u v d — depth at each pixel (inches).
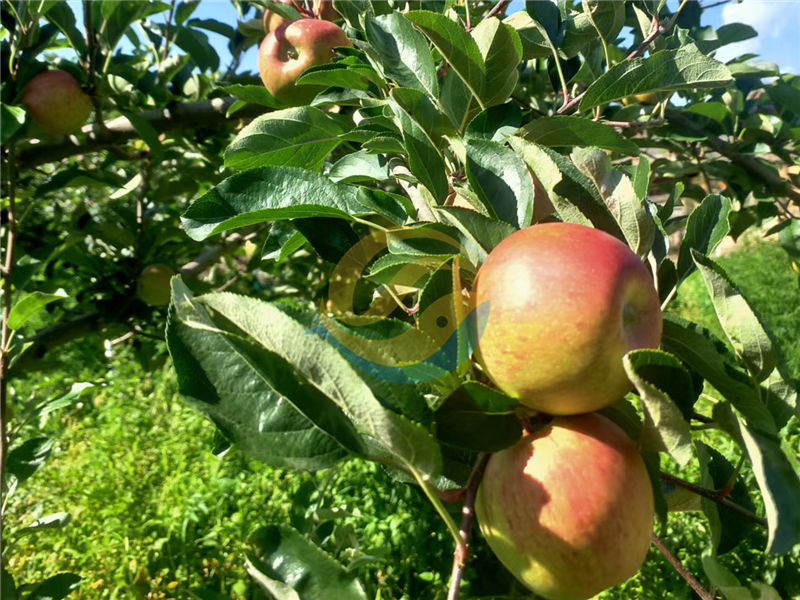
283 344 8.1
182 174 41.7
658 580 33.2
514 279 8.9
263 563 10.8
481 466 10.2
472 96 15.5
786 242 36.9
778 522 8.3
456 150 13.0
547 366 8.7
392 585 37.5
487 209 11.5
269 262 43.0
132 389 73.5
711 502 10.9
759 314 9.4
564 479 9.1
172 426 62.9
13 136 26.5
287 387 9.1
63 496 51.7
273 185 14.1
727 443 44.0
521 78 28.1
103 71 29.5
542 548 9.1
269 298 53.6
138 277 37.9
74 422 68.8
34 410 23.2
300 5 27.0
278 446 9.2
